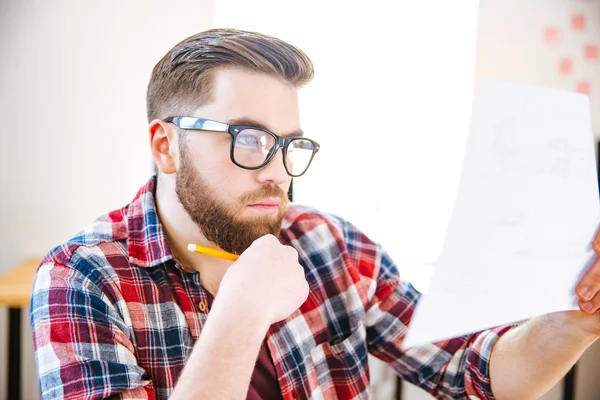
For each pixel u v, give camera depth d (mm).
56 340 625
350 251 970
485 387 784
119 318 689
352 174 1874
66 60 1695
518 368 736
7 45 1658
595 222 570
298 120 737
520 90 450
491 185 455
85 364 604
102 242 752
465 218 448
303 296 625
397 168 1879
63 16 1680
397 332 926
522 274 526
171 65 729
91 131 1734
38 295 674
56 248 744
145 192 819
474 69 1824
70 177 1737
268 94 688
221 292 582
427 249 1905
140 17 1722
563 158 506
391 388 1822
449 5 1811
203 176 703
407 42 1828
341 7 1799
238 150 681
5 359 1744
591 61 1852
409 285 991
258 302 569
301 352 835
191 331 741
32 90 1686
